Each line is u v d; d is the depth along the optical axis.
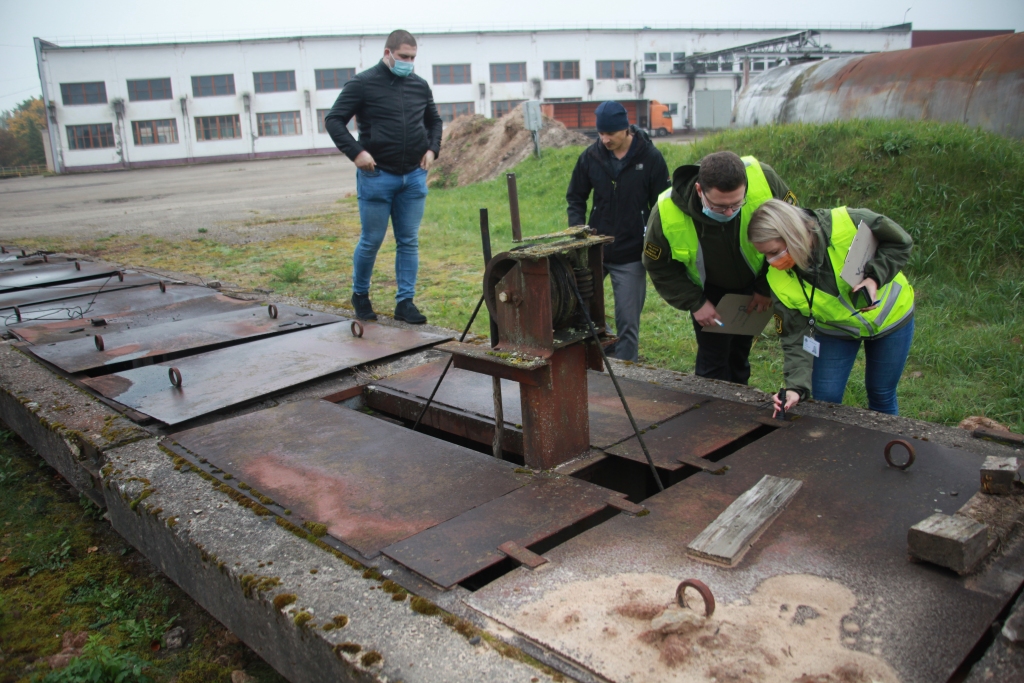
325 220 14.09
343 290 7.80
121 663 2.26
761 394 3.36
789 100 13.49
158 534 2.53
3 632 2.54
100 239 12.39
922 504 2.25
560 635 1.73
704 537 2.07
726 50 39.19
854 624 1.71
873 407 3.42
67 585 2.82
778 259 2.79
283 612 1.93
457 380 3.79
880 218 2.88
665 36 47.59
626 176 4.33
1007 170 7.35
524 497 2.45
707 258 3.43
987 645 1.70
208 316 5.19
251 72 44.41
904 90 11.13
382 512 2.40
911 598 1.80
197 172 35.22
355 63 45.28
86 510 3.32
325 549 2.21
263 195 20.39
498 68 46.78
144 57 43.00
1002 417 4.13
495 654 1.70
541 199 13.84
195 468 2.82
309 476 2.71
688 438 2.88
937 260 6.89
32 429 3.61
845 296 2.93
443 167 19.86
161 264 9.77
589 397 3.45
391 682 1.64
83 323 5.05
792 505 2.29
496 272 2.72
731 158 2.88
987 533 1.96
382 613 1.89
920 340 5.31
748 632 1.69
